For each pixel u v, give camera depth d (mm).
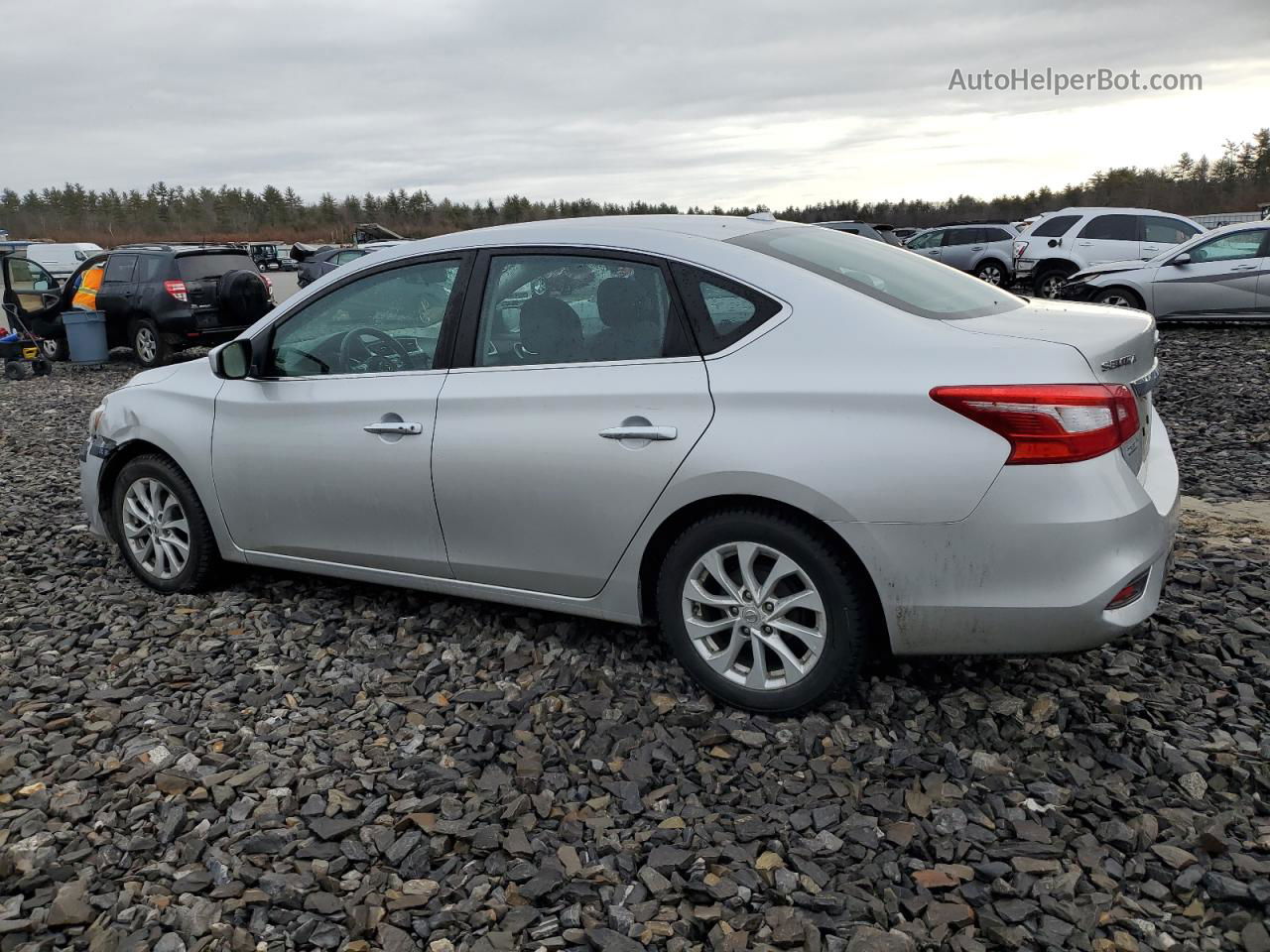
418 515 3781
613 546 3373
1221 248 13727
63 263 36031
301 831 2754
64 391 12961
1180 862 2447
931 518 2850
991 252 24203
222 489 4312
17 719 3441
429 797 2873
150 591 4715
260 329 4211
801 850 2564
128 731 3354
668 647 3783
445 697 3504
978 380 2814
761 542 3113
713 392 3129
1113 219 18000
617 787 2895
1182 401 8719
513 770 3029
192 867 2611
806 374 3023
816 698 3129
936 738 3072
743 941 2262
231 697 3586
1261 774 2795
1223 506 5555
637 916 2365
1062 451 2758
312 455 3998
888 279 3387
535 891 2453
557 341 3486
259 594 4590
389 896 2463
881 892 2402
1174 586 4180
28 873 2592
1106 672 3438
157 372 4773
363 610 4328
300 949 2312
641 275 3369
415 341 3816
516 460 3484
